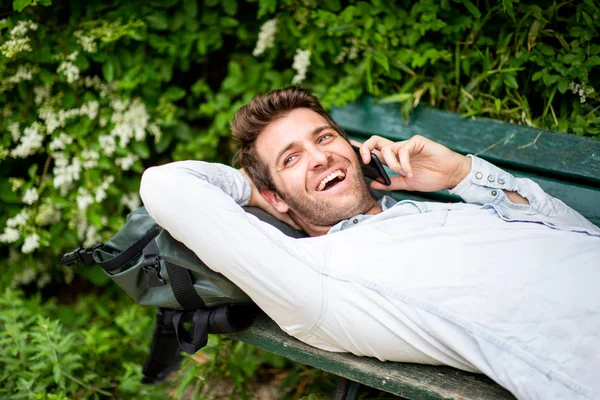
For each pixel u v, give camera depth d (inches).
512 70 94.9
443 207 75.1
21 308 107.6
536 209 75.6
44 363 95.2
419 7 99.3
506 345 61.8
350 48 107.8
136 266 75.5
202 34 113.6
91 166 112.5
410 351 67.1
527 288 63.4
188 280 73.6
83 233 120.4
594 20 89.3
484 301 63.8
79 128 112.7
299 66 107.3
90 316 121.0
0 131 111.6
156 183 69.6
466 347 64.0
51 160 121.6
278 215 85.3
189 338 81.7
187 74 129.9
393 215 74.5
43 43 108.5
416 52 102.0
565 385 59.6
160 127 119.9
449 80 102.3
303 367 102.4
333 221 81.0
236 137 84.2
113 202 121.2
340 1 107.6
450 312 64.2
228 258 66.8
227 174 80.2
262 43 111.2
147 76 112.3
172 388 102.7
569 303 62.1
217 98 116.7
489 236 68.6
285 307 67.6
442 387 65.1
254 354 107.6
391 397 93.5
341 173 80.6
